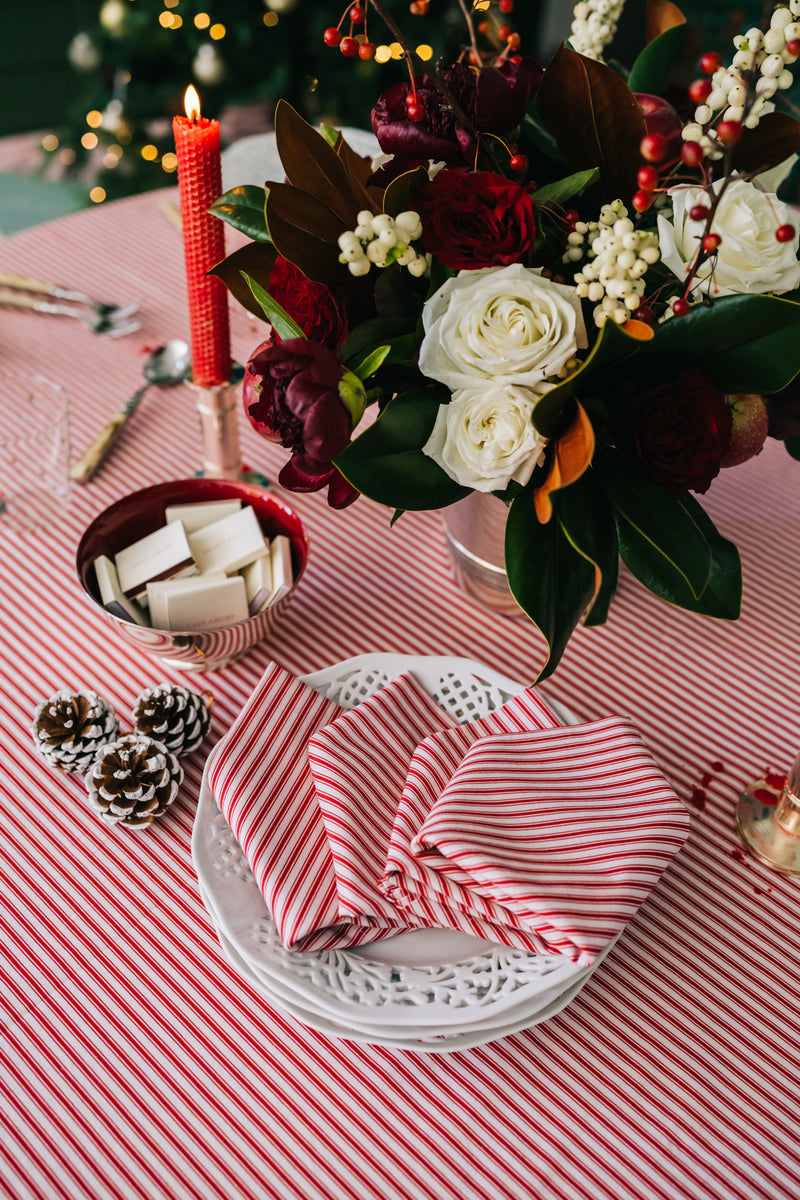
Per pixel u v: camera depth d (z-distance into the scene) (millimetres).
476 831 575
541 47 2652
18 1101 565
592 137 650
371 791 634
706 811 731
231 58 2174
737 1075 591
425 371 581
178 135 716
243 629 731
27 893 661
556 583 609
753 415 646
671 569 632
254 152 1158
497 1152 554
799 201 1796
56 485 944
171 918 653
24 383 1040
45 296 1136
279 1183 541
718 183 627
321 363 545
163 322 1134
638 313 590
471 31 683
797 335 565
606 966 638
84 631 833
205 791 640
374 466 583
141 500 811
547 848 579
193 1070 581
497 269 580
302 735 671
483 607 869
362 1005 547
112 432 989
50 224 1271
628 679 817
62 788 725
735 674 827
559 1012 612
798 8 551
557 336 558
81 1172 541
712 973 638
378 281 622
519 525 617
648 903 674
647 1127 567
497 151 656
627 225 556
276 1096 572
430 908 574
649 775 618
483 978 567
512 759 621
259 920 592
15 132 2854
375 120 638
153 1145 551
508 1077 584
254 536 771
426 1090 578
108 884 669
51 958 629
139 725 710
